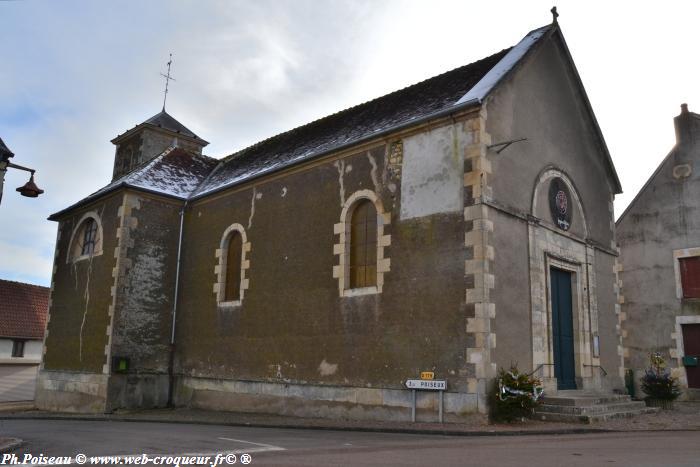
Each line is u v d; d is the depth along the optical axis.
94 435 9.12
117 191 16.12
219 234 15.45
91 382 15.22
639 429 9.16
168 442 8.05
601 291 13.88
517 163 11.47
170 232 16.44
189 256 16.22
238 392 13.73
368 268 11.81
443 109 10.79
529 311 10.91
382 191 11.66
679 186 17.75
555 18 13.22
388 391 10.69
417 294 10.62
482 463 5.90
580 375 12.40
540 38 12.59
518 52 12.35
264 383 13.12
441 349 10.09
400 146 11.56
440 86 13.16
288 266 13.26
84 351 15.84
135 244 15.71
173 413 13.80
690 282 17.09
